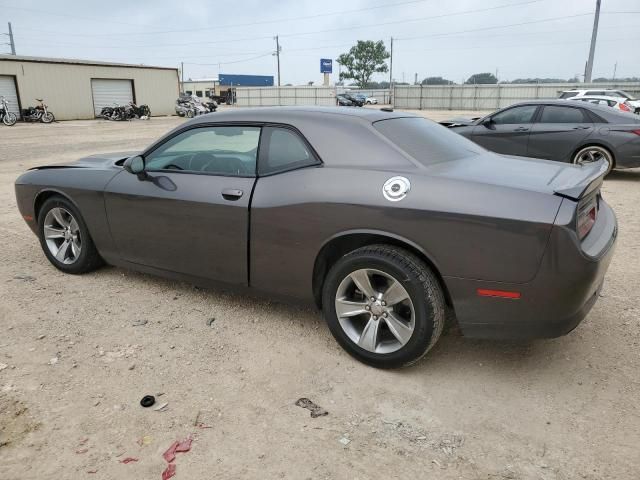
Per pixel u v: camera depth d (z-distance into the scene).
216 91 84.44
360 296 3.18
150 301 4.04
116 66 34.09
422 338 2.88
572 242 2.54
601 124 9.05
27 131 23.17
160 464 2.31
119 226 4.06
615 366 3.13
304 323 3.71
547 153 9.52
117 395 2.81
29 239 5.75
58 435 2.48
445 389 2.91
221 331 3.57
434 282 2.87
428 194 2.82
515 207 2.63
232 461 2.34
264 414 2.68
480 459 2.37
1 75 28.27
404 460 2.36
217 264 3.62
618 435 2.52
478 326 2.84
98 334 3.50
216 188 3.51
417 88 45.66
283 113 3.44
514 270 2.64
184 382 2.95
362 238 3.07
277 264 3.34
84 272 4.55
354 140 3.16
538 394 2.86
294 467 2.30
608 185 9.17
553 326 2.69
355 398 2.83
